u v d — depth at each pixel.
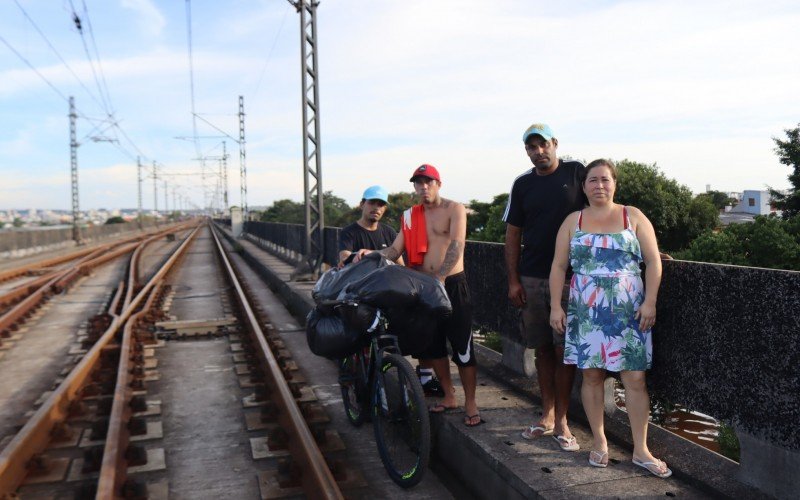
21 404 5.80
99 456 4.18
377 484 3.87
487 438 3.65
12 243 27.36
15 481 3.85
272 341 7.88
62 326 9.88
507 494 3.21
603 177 3.10
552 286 3.36
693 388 3.07
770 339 2.60
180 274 18.81
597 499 2.83
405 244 4.41
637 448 3.20
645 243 3.05
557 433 3.55
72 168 39.69
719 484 2.85
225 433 4.84
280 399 5.11
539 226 3.60
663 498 2.84
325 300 4.14
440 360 4.23
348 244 5.11
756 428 2.69
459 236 3.99
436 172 4.16
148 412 5.25
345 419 5.11
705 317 2.97
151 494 3.71
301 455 3.97
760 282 2.64
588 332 3.14
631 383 3.14
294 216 64.06
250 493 3.79
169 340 8.49
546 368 3.67
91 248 34.00
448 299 3.83
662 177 23.64
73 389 5.72
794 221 16.20
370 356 4.12
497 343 10.16
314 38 14.73
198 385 6.23
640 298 3.10
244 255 27.33
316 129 14.69
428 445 3.43
